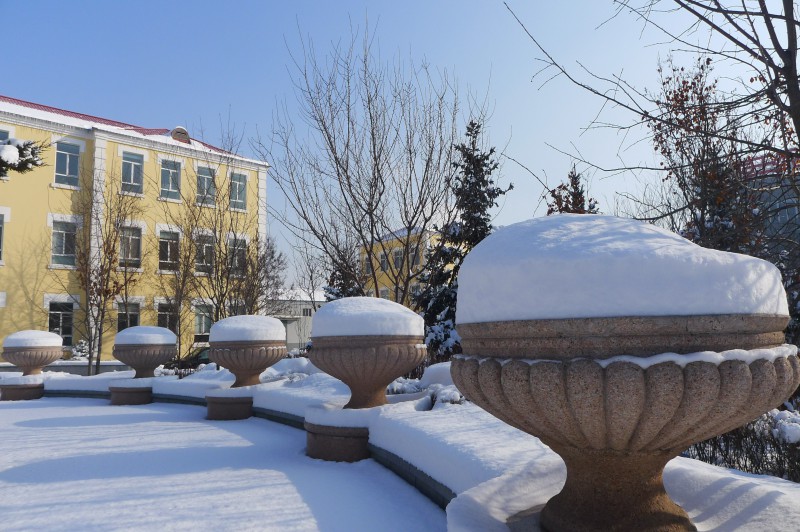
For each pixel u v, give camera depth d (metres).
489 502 3.11
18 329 24.33
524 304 2.68
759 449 5.24
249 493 4.70
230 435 8.09
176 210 27.88
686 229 9.15
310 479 5.20
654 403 2.44
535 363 2.59
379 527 3.80
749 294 2.57
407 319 6.83
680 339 2.50
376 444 5.89
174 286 24.95
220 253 21.02
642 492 2.80
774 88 4.29
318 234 12.29
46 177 25.39
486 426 4.97
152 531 3.72
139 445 7.23
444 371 8.88
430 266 14.02
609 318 2.50
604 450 2.74
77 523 3.91
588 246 2.68
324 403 7.54
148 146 27.53
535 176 5.61
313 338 6.97
